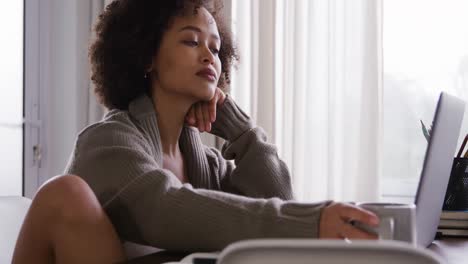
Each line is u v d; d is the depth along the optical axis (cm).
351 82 248
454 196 146
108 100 127
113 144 101
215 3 146
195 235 87
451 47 264
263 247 38
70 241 85
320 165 253
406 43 270
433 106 267
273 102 256
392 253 37
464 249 118
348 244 38
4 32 305
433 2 266
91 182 98
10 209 129
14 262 88
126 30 121
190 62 117
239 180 137
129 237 97
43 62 312
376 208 72
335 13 249
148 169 96
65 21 309
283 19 257
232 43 153
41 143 312
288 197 136
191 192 89
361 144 245
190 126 130
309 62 252
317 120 253
